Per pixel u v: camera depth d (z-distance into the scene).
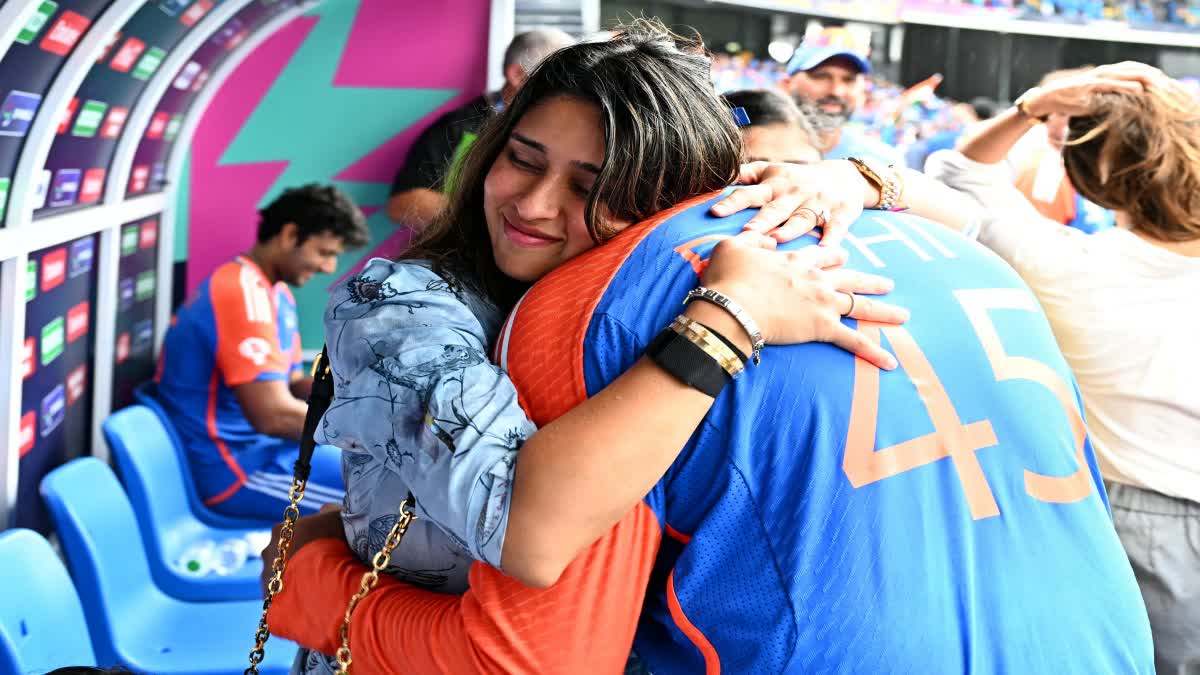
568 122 0.99
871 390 0.90
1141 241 1.69
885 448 0.89
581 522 0.85
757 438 0.89
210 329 3.00
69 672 1.37
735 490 0.89
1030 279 1.78
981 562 0.90
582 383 0.92
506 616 0.91
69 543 2.16
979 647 0.88
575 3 4.38
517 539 0.85
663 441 0.85
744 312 0.87
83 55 2.08
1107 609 0.94
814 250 0.96
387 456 0.95
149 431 2.81
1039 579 0.91
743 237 0.95
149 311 3.54
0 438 2.18
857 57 3.45
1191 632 1.73
